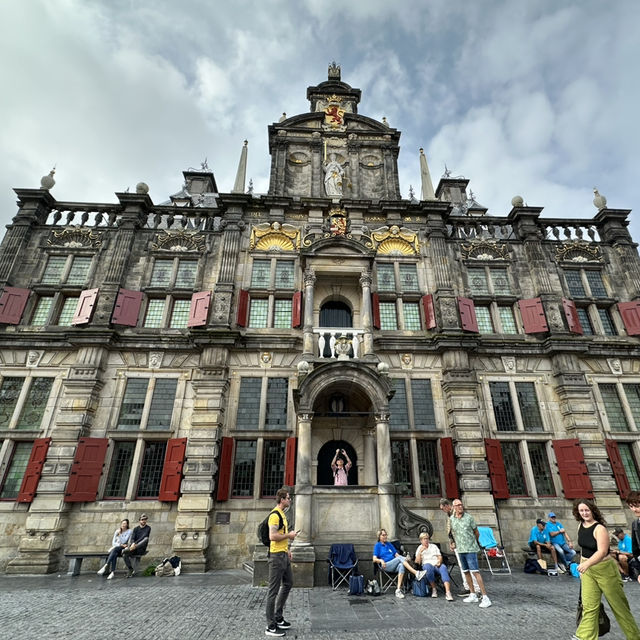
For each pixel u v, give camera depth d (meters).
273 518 7.55
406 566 10.32
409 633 7.07
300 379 14.70
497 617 8.00
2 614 8.35
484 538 13.71
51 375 17.52
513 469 17.03
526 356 18.91
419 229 21.61
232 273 19.66
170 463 15.93
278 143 23.47
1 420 16.77
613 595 5.60
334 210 21.00
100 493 15.63
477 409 17.17
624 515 15.95
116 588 11.23
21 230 20.08
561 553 13.45
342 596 10.20
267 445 16.80
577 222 22.42
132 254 20.33
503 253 21.41
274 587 7.17
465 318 19.08
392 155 23.78
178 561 13.96
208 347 17.66
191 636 6.96
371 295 19.48
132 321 18.62
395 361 18.36
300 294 19.20
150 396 17.34
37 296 19.31
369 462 16.22
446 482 16.22
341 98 26.11
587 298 20.50
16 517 15.11
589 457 16.80
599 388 18.70
